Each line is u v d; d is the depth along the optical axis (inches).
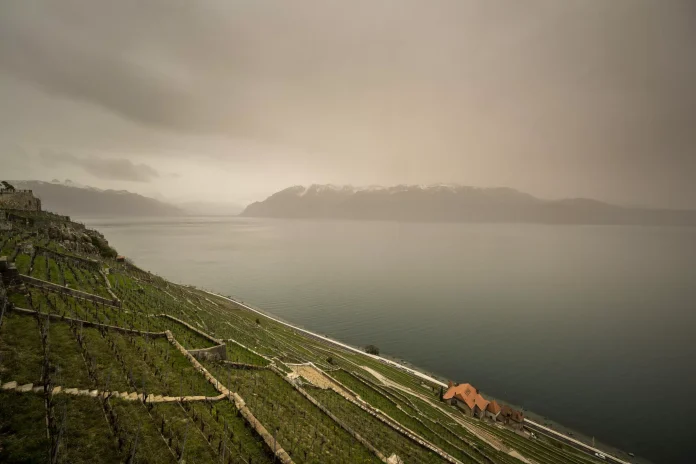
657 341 5521.7
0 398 874.1
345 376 2960.1
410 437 1812.3
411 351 5167.3
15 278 1678.2
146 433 923.4
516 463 2263.8
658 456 3080.7
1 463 694.5
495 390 4153.5
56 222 4781.0
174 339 1736.0
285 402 1517.0
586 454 2942.9
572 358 4940.9
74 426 866.1
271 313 6643.7
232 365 1774.1
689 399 3946.9
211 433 1010.1
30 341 1218.6
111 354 1317.7
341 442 1321.4
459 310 7007.9
